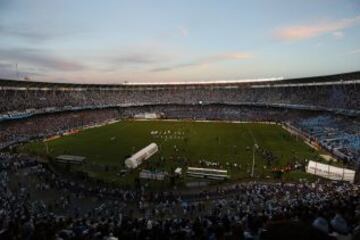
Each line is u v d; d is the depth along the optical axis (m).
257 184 44.19
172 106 152.25
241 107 141.12
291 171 51.97
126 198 38.03
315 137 77.38
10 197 36.66
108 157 62.12
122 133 91.19
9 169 49.72
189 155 63.25
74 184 43.72
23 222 23.23
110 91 150.38
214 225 20.02
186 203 36.22
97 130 97.44
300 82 131.00
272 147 71.12
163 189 43.12
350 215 18.30
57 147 71.69
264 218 21.27
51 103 114.81
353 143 67.12
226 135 87.00
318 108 109.75
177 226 22.52
